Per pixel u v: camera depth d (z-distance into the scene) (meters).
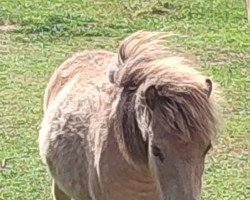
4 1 20.42
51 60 16.28
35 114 13.29
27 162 11.45
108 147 6.97
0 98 14.09
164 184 6.26
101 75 7.82
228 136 12.34
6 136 12.37
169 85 6.39
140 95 6.52
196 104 6.30
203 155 6.37
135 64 6.78
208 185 10.71
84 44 17.41
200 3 20.20
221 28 18.53
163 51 6.95
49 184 10.78
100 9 19.86
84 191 7.66
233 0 20.53
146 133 6.41
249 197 10.45
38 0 20.56
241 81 14.90
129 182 6.94
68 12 19.42
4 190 10.62
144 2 20.33
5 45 17.28
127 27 18.58
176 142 6.25
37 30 18.19
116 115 6.80
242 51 16.88
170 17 19.36
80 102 7.68
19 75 15.35
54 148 7.95
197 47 17.11
